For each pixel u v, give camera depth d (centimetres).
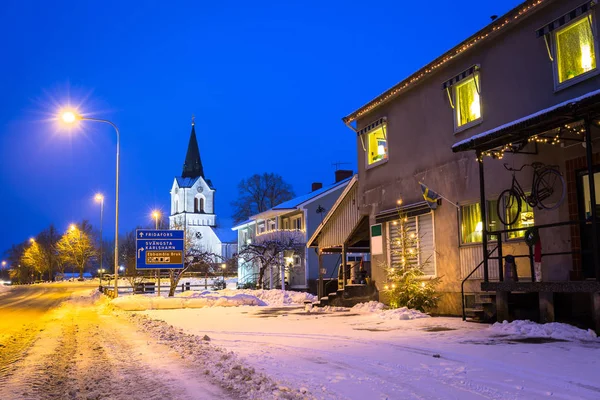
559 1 1395
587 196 1320
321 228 2623
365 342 1178
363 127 2309
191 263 4191
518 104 1516
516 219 1437
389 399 682
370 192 2244
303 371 866
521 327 1204
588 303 1297
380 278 2139
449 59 1761
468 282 1677
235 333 1456
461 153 1739
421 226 1925
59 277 12081
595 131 1283
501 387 721
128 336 1472
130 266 4984
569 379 744
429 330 1334
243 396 718
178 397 721
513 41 1541
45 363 1025
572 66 1368
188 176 12556
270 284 4794
